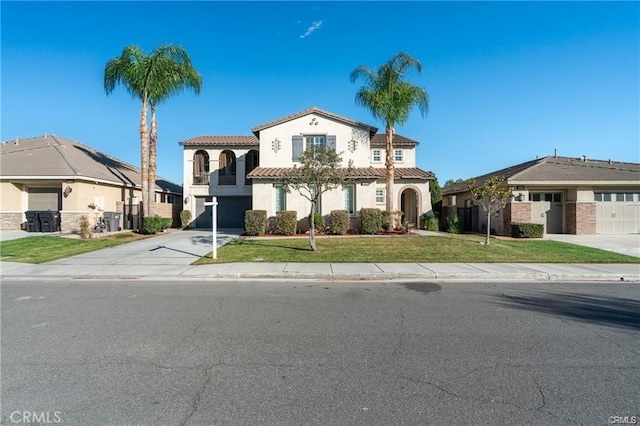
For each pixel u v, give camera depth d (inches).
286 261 462.3
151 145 816.3
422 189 945.5
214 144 1083.3
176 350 180.9
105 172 940.6
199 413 125.0
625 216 837.8
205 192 1095.0
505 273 390.3
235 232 892.0
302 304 273.3
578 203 828.6
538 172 859.4
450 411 126.8
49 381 147.2
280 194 810.2
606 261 471.2
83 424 118.3
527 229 737.0
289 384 146.0
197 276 382.6
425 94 791.7
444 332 209.3
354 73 789.2
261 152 860.6
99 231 775.7
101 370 157.6
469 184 652.7
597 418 123.1
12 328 213.8
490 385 145.8
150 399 134.0
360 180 807.1
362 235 737.6
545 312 252.8
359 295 304.8
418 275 386.0
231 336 201.3
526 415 124.6
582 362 168.2
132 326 218.2
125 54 761.6
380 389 142.3
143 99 788.0
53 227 796.0
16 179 798.5
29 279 376.8
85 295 302.8
